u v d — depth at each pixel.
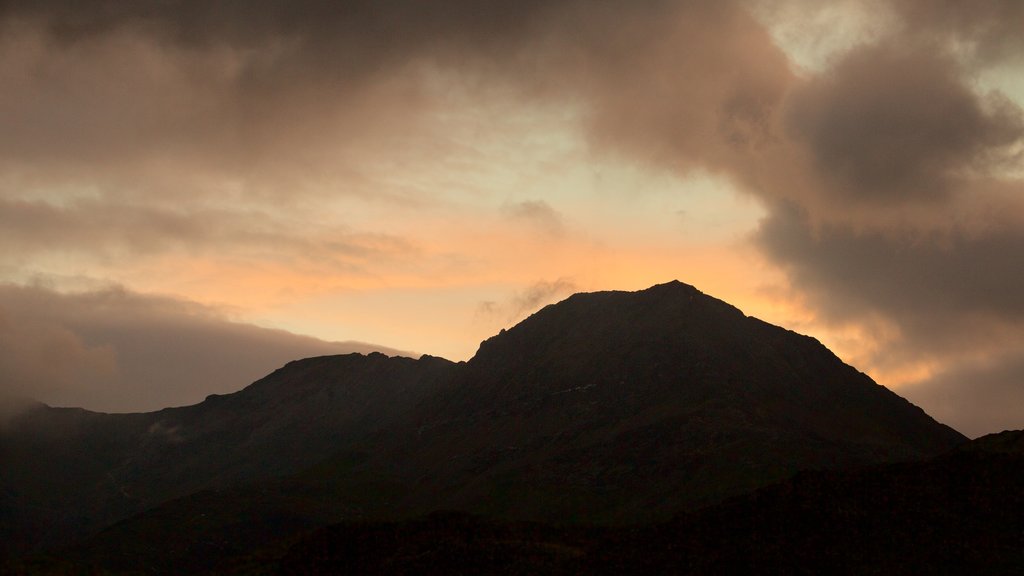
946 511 119.31
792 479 134.50
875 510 121.69
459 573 126.12
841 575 108.56
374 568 136.38
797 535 118.94
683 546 123.00
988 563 108.12
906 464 134.38
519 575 122.62
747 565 113.38
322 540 151.25
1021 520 115.44
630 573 117.94
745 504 129.88
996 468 126.50
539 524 152.38
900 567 108.88
